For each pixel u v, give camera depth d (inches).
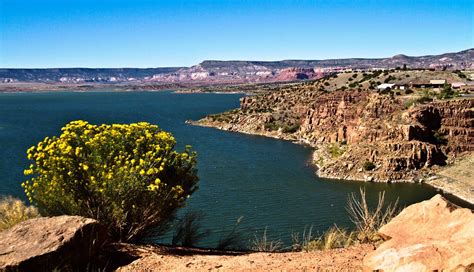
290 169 3336.6
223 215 2073.1
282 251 483.8
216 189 2647.6
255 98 7253.9
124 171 431.8
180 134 5344.5
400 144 3284.9
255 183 2842.0
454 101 3641.7
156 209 453.7
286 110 6181.1
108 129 486.9
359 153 3339.1
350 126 4323.3
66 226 368.2
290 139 5007.4
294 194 2583.7
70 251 349.7
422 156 3218.5
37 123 6461.6
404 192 2755.9
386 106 3986.2
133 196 440.1
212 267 351.9
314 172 3253.0
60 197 441.7
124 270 358.0
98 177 442.0
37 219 386.3
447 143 3425.2
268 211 2177.7
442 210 287.1
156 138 483.8
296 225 1932.8
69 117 7445.9
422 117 3545.8
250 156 3885.3
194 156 507.8
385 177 3058.6
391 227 300.5
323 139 4665.4
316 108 5393.7
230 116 6446.9
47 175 440.5
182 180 491.8
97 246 377.7
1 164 3206.2
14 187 2495.1
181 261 374.6
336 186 2851.9
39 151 454.0
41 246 344.5
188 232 530.6
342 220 2020.2
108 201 438.9
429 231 273.4
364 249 371.9
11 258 330.6
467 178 2891.2
